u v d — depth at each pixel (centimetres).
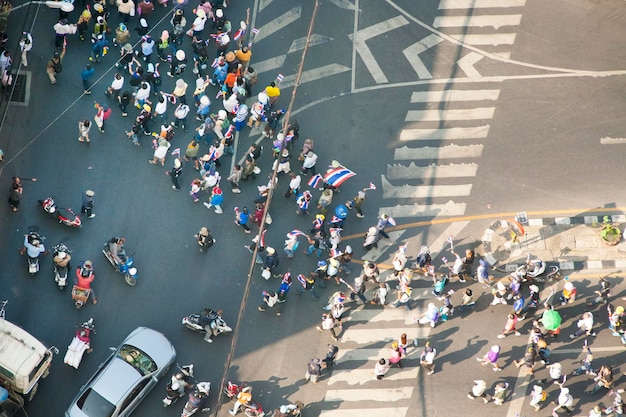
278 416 7206
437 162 8438
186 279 7750
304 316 7719
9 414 7100
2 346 6969
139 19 8731
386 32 9038
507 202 8306
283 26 8969
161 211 7975
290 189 8094
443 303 7850
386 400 7481
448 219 8194
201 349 7512
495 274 8031
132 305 7588
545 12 9269
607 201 8381
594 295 7994
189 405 7150
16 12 8612
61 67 8344
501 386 7412
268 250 7650
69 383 7269
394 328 7744
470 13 9206
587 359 7575
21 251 7581
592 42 9156
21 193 7738
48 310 7488
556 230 8225
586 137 8656
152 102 8388
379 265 7969
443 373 7606
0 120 8144
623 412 7412
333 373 7544
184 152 8219
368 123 8575
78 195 7938
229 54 8438
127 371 7144
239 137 8375
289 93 8644
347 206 8131
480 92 8806
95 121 8219
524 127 8656
